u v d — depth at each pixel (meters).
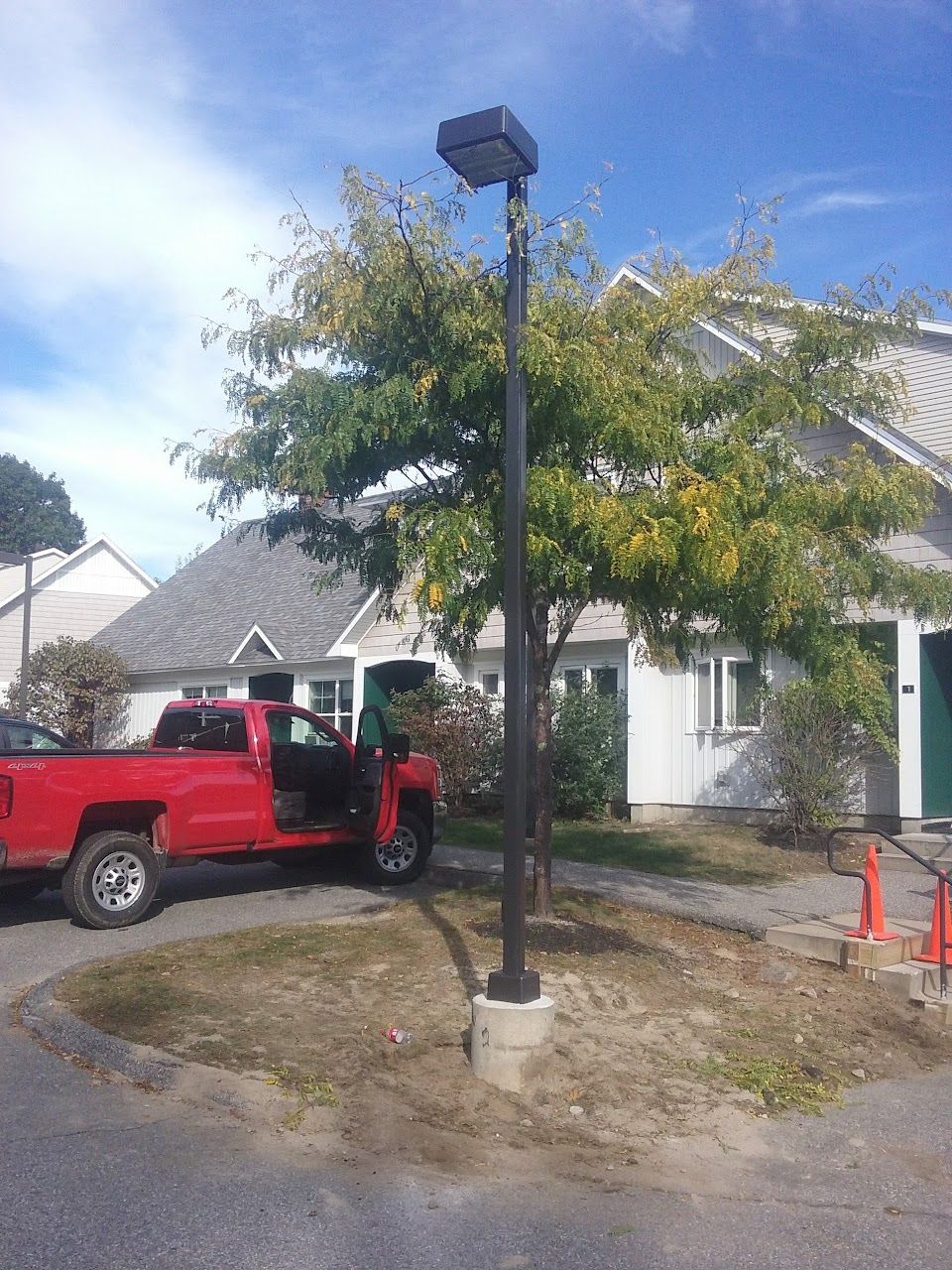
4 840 9.37
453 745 17.81
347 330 8.90
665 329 9.53
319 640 22.06
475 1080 6.40
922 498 9.02
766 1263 4.71
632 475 8.96
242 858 11.77
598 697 17.61
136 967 8.27
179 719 12.04
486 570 8.08
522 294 7.44
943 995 8.61
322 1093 6.04
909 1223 5.19
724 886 11.97
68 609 34.03
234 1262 4.46
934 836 13.70
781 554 7.54
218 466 8.98
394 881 12.28
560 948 8.71
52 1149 5.44
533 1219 5.00
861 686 8.59
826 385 9.45
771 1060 7.17
